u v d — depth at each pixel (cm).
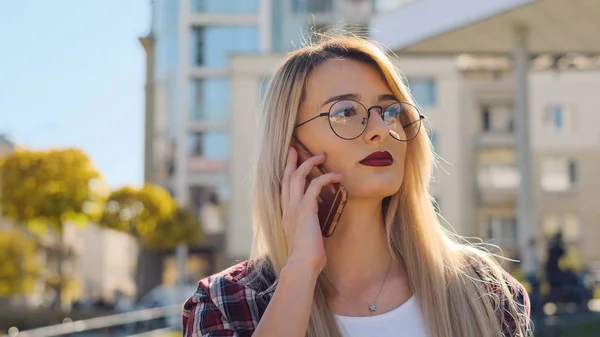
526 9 1306
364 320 179
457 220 3412
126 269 8100
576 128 3747
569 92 3753
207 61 3806
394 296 183
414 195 195
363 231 186
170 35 3825
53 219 2677
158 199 3031
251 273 186
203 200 3741
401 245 191
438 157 210
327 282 185
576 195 3734
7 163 2686
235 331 175
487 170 3638
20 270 3459
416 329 179
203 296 181
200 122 3769
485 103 3653
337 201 176
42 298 4100
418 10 1178
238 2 3803
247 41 3788
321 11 3741
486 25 1394
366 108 181
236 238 3447
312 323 176
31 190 2641
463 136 3638
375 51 188
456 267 189
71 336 1072
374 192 179
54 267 4669
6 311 2503
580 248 3709
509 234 3606
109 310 2577
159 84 3847
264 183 191
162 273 3431
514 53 1487
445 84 3434
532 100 3769
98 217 2811
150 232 3041
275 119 190
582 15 1360
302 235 173
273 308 168
